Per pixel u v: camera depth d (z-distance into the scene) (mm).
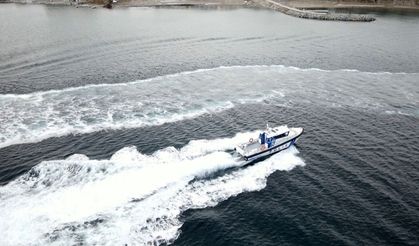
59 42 107375
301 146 55469
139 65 90125
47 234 36781
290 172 48875
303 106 69750
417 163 51219
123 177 45625
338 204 42719
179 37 120125
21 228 37406
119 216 39625
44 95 69938
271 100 72125
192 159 50312
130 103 68125
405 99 74125
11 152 51156
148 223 39031
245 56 101625
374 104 71312
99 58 94312
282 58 100875
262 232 38625
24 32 119188
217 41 117062
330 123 63062
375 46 117938
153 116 63406
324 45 117562
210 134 57938
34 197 41875
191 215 40656
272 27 145000
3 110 63094
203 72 86750
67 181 44656
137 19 150125
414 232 38594
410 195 44375
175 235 37844
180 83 79125
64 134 56312
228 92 75312
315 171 49125
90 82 77625
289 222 39969
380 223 39812
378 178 47625
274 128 56125
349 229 38969
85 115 62656
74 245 35656
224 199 43406
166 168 47875
